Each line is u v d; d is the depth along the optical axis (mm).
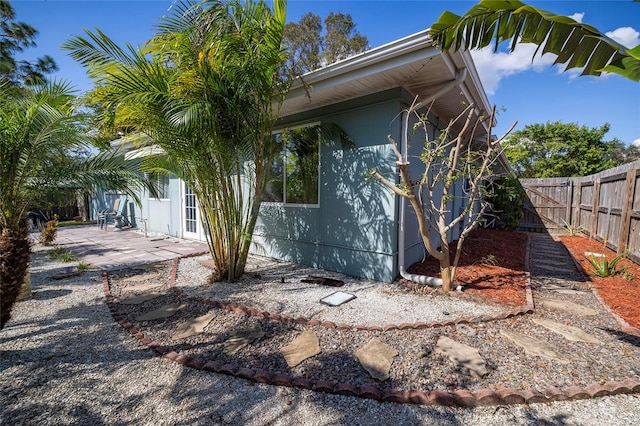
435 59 3271
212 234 4289
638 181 5340
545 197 9672
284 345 2539
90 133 3105
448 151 6703
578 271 4855
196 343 2615
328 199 4852
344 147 4590
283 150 5352
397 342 2535
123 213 10820
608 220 6754
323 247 4977
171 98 3230
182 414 1835
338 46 17750
